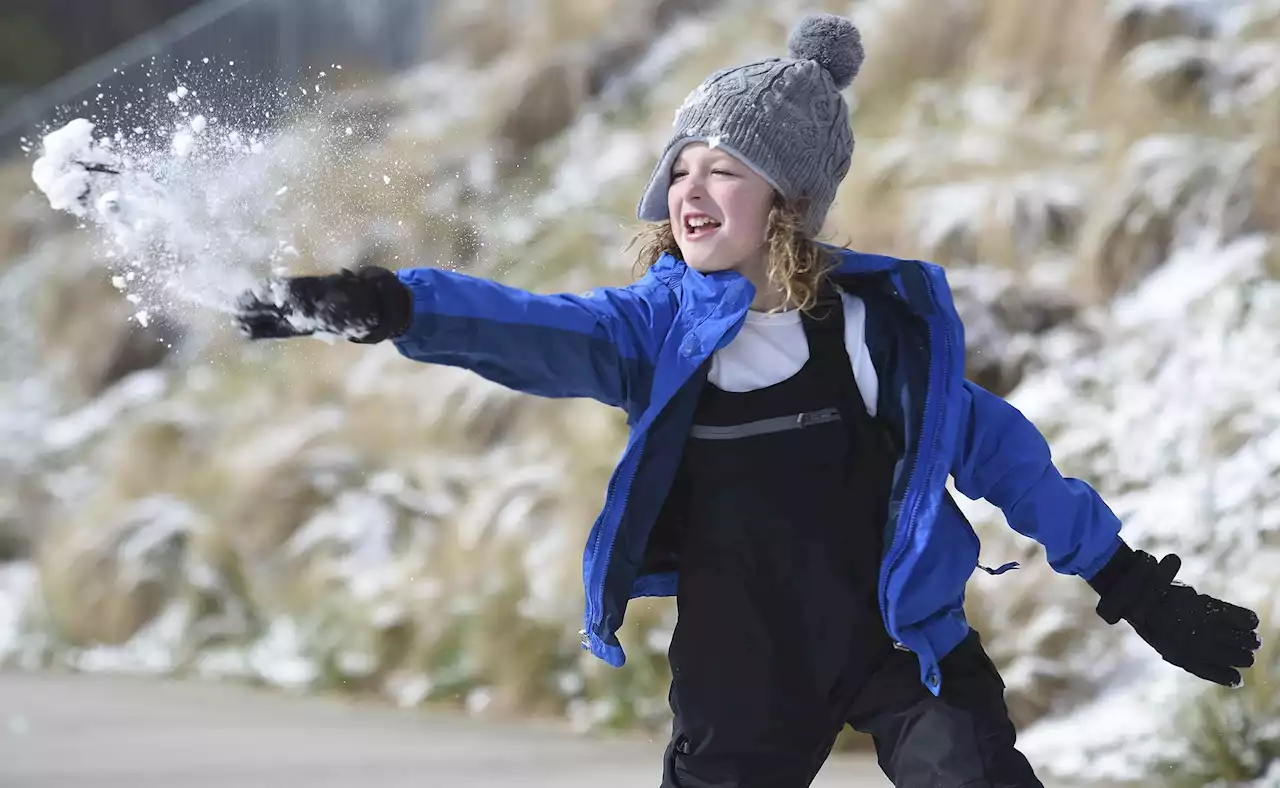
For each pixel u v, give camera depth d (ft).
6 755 67.51
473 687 83.35
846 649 32.83
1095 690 66.18
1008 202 100.07
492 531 93.20
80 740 71.56
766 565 32.81
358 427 115.34
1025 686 66.74
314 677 90.33
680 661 33.50
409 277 28.86
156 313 28.32
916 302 33.83
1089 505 35.27
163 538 107.24
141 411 139.44
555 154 140.67
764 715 32.83
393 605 91.09
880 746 33.24
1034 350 87.71
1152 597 34.81
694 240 34.04
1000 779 31.19
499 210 130.31
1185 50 106.22
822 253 34.37
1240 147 95.14
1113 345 86.63
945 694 32.37
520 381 31.40
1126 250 92.38
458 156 141.18
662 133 135.74
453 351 29.60
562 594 83.61
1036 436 35.17
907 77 125.39
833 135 34.94
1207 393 78.54
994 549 74.23
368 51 180.96
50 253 180.04
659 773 62.44
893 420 33.94
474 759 66.08
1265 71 102.68
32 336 164.45
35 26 254.06
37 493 133.49
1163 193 93.40
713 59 140.77
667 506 33.94
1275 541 68.33
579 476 92.63
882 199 106.63
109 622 105.09
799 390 33.19
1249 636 34.40
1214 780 57.67
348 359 128.36
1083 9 116.47
